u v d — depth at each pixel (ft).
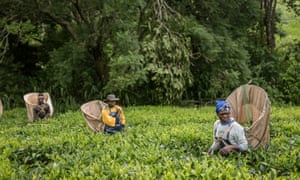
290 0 73.92
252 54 66.74
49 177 18.49
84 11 54.80
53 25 66.85
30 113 43.62
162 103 57.36
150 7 56.90
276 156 20.97
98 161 20.72
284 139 25.91
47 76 64.03
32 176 19.07
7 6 56.90
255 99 25.94
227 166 17.94
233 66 60.13
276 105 57.67
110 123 31.83
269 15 69.67
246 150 21.34
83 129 35.04
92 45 55.47
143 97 59.16
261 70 64.54
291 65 65.00
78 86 62.75
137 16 54.70
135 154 22.11
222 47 58.29
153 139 27.30
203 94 61.87
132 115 44.91
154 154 21.86
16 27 54.29
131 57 49.14
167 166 18.88
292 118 38.47
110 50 53.83
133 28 52.60
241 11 66.28
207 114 43.34
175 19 57.57
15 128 38.09
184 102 59.88
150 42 54.08
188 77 57.62
